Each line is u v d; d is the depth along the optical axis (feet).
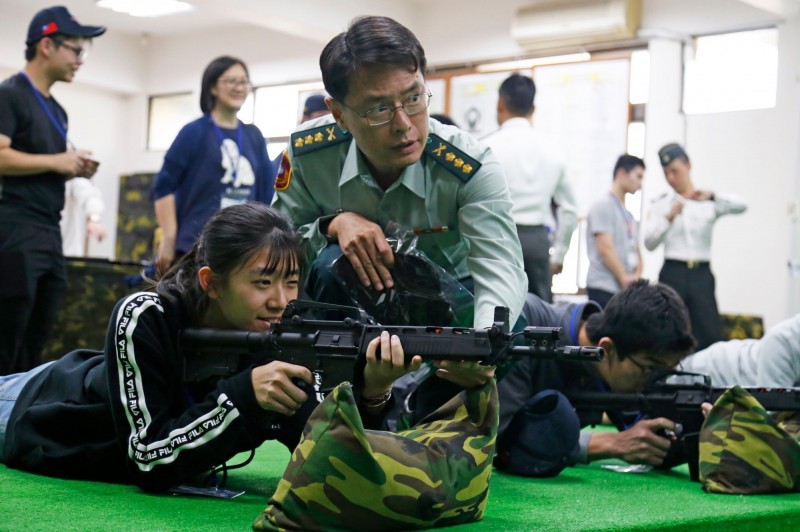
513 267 7.74
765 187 24.63
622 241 19.83
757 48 25.02
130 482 6.94
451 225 8.04
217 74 14.48
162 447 6.23
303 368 6.09
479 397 6.11
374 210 8.10
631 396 9.23
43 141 13.00
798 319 10.03
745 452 8.01
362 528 5.39
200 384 6.75
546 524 5.97
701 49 25.88
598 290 19.61
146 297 6.61
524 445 8.65
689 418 9.04
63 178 13.14
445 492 5.66
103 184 39.27
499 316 5.76
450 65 29.76
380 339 5.78
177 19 35.78
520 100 15.92
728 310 25.00
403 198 7.93
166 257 14.28
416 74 7.09
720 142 25.35
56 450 7.02
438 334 5.77
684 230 20.21
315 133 8.13
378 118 7.08
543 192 15.61
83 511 5.77
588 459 9.44
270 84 34.71
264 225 6.59
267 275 6.56
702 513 6.81
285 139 34.22
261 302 6.57
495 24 28.94
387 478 5.41
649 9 26.37
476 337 5.69
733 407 8.15
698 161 25.64
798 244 24.06
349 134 7.98
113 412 6.48
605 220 19.58
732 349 10.96
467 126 29.30
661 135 25.90
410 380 8.63
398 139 7.18
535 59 28.14
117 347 6.42
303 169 8.21
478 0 29.30
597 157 26.86
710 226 20.24
